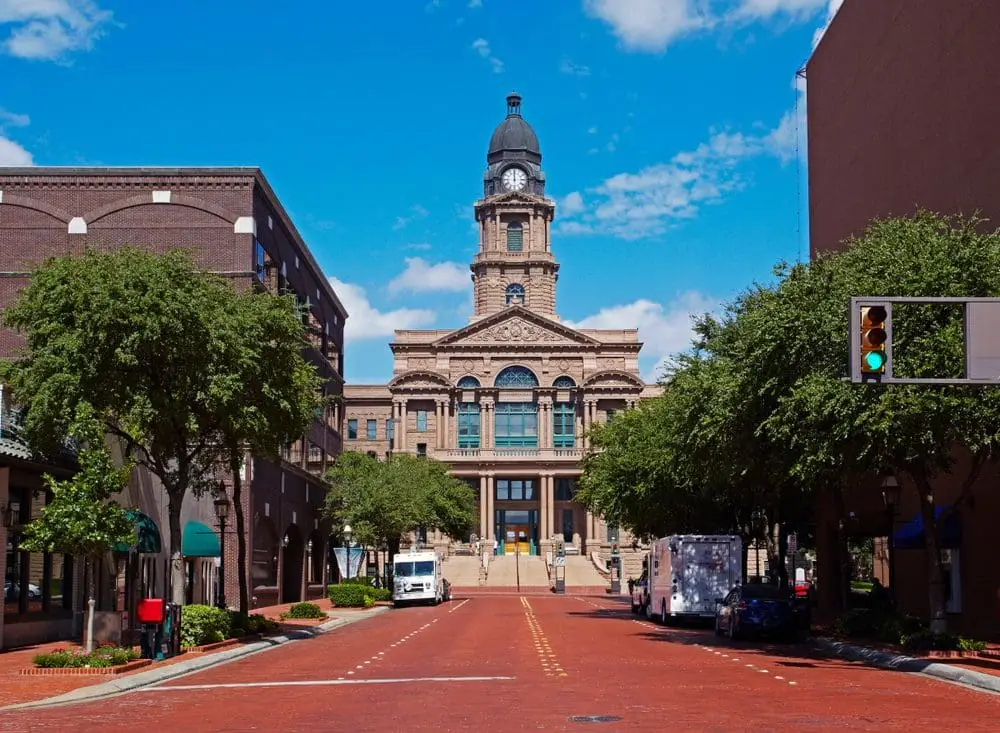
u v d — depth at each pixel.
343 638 37.25
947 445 27.94
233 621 35.22
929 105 39.78
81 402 27.98
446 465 100.12
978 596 35.94
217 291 32.66
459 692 19.81
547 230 132.00
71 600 35.31
